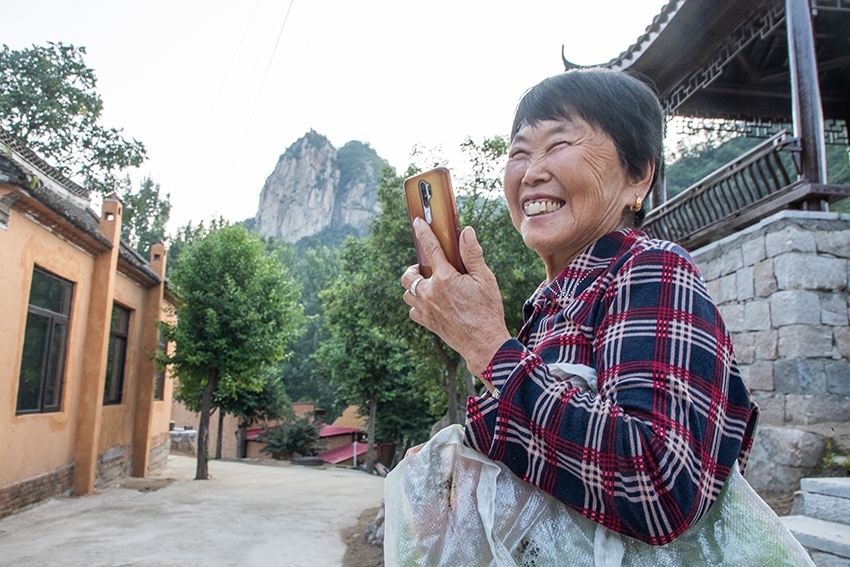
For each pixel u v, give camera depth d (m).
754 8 6.14
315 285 55.72
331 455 35.56
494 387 0.80
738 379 0.85
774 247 5.40
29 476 8.01
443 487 0.82
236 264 13.56
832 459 4.41
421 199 0.95
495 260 11.38
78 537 6.74
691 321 0.77
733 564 0.76
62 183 12.43
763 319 5.50
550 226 1.00
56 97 29.09
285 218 164.62
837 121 8.27
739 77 7.54
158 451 15.08
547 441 0.73
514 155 1.07
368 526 7.23
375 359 25.66
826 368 5.04
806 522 3.64
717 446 0.74
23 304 7.56
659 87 7.77
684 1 6.10
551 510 0.77
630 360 0.75
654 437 0.68
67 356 9.15
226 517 8.38
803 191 5.23
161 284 13.52
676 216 7.18
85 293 9.68
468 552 0.79
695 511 0.70
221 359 13.06
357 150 179.25
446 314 0.88
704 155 15.35
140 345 13.07
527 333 1.02
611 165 1.00
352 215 158.75
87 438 9.62
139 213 39.88
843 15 6.05
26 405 8.07
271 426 35.44
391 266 12.70
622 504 0.69
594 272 0.92
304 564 6.02
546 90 1.05
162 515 8.33
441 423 14.77
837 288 5.20
